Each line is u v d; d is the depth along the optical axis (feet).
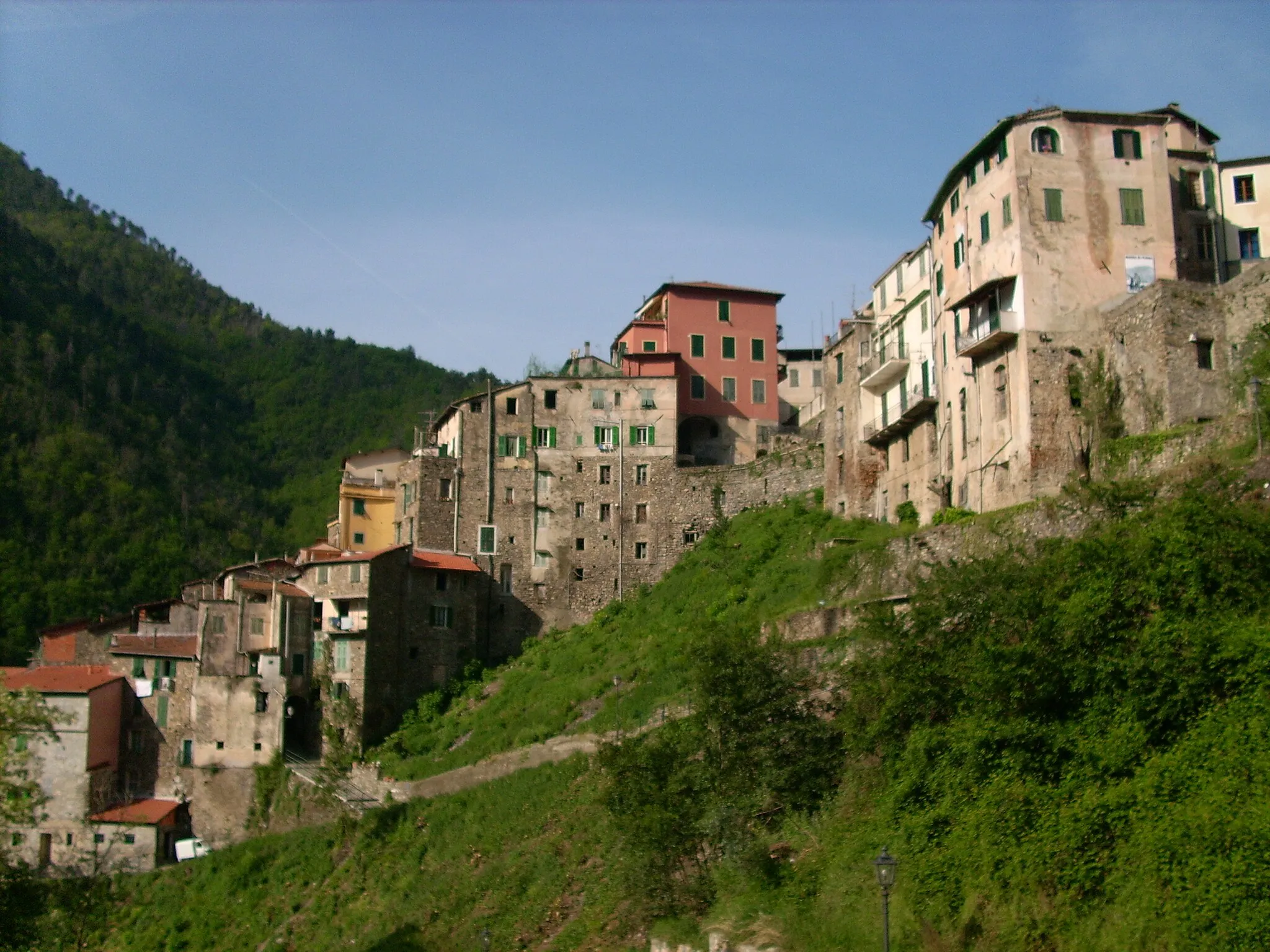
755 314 341.41
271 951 201.77
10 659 375.86
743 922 119.24
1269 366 162.50
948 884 104.27
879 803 122.52
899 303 256.11
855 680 136.36
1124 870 91.61
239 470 596.29
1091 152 204.33
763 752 136.98
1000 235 206.28
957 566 134.21
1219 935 81.25
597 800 153.99
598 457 312.29
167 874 242.99
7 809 170.91
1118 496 142.31
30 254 650.43
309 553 339.98
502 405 314.96
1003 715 112.37
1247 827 84.17
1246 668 96.94
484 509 307.37
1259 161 213.05
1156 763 96.12
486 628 298.35
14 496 444.14
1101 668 106.22
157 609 322.75
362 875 211.00
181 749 273.95
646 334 339.57
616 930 143.84
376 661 272.10
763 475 301.02
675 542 305.73
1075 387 194.49
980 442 209.97
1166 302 181.78
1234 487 128.06
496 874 181.57
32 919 178.91
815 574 230.27
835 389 278.05
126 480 492.54
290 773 260.01
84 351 583.58
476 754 234.17
